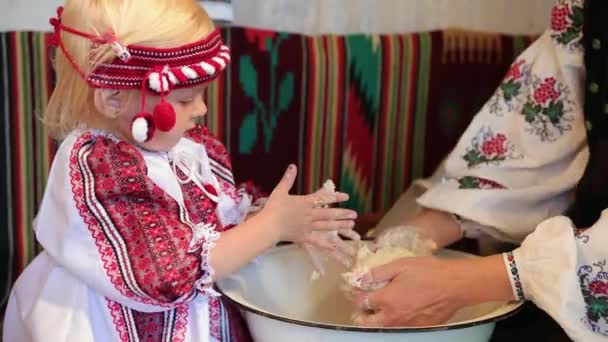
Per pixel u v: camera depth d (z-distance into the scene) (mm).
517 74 1159
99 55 860
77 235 877
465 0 1482
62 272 936
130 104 892
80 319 901
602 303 920
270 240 946
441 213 1143
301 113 1334
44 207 923
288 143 1338
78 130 936
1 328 1150
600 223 933
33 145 1220
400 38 1384
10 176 1221
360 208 1407
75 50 879
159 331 931
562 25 1108
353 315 1005
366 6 1431
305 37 1338
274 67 1304
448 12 1480
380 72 1366
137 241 868
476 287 953
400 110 1391
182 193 974
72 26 884
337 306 1119
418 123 1404
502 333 1077
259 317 933
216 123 1290
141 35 856
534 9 1514
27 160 1223
